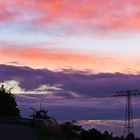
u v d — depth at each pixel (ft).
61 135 84.99
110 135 249.96
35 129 67.05
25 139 65.51
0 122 62.80
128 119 252.62
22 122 65.51
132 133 250.57
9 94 198.29
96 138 237.45
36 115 200.85
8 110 191.62
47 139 72.18
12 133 63.72
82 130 219.61
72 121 196.03
